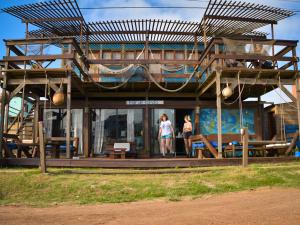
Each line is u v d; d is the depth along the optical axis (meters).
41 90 15.48
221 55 12.55
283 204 6.54
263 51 13.16
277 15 14.73
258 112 16.34
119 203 7.28
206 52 13.98
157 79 15.50
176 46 18.19
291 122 16.52
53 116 16.03
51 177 9.21
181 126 17.83
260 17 14.97
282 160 11.96
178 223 5.28
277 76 13.02
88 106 15.94
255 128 16.22
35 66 13.35
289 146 12.64
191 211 6.17
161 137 13.59
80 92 15.34
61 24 15.59
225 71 12.48
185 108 16.02
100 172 9.83
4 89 12.42
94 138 15.88
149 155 15.45
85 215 6.08
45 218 5.92
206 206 6.61
